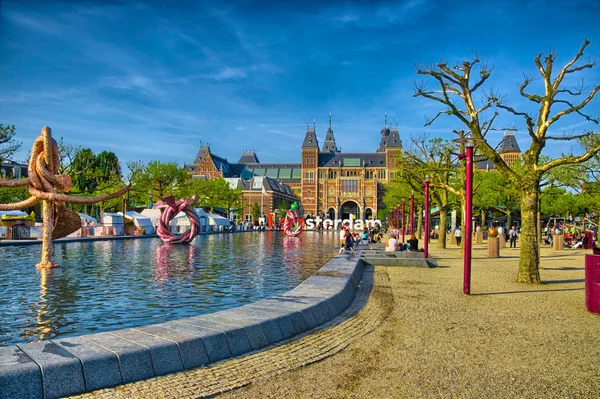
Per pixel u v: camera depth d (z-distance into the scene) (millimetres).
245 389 5789
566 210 57969
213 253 30203
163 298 13430
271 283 16531
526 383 6121
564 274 18500
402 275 18078
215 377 6066
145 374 5855
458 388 5938
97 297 13484
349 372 6484
